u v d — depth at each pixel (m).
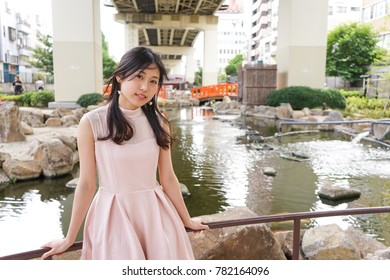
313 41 17.88
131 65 1.41
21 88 22.12
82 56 17.62
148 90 1.44
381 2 25.95
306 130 12.02
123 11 34.66
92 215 1.53
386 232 4.19
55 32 17.45
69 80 17.69
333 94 16.14
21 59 38.69
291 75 18.02
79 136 1.46
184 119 15.80
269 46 53.06
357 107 16.34
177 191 1.65
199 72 63.06
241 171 6.88
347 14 40.41
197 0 29.92
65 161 6.39
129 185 1.47
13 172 6.01
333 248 3.11
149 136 1.50
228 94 26.00
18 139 8.38
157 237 1.48
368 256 3.08
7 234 4.20
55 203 5.18
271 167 7.12
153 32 47.19
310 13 17.72
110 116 1.43
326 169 7.00
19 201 5.24
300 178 6.39
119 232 1.45
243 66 20.03
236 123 13.98
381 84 17.00
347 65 25.69
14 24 36.53
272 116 15.29
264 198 5.36
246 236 2.63
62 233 4.26
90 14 17.48
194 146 9.38
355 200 5.28
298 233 1.90
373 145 9.44
